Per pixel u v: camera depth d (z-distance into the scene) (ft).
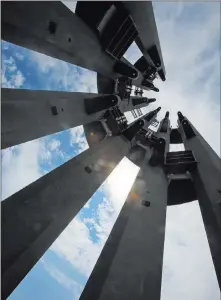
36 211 41.65
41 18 47.80
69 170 53.47
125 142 77.15
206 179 68.33
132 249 45.75
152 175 71.10
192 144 83.46
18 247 36.17
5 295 33.81
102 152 66.18
